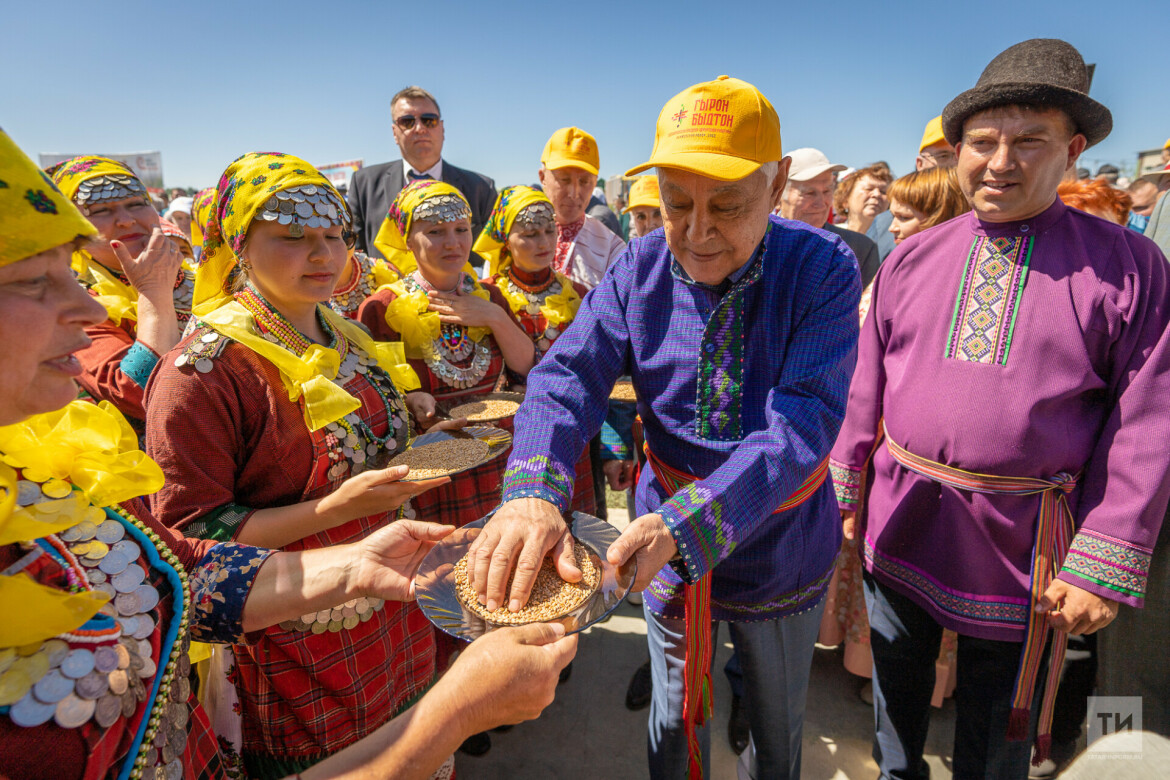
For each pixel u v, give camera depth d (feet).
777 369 5.43
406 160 15.28
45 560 2.76
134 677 2.82
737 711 8.55
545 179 13.97
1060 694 7.84
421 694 6.29
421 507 8.62
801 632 5.88
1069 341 5.51
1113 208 8.64
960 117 5.93
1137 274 5.32
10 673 2.40
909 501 6.42
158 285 6.75
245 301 5.40
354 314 11.74
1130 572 5.28
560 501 4.63
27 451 2.92
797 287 5.30
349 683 5.39
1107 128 5.46
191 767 3.53
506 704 3.13
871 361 7.07
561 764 8.29
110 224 7.64
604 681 9.84
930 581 6.34
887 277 6.83
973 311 5.94
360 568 4.17
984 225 6.00
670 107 4.88
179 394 4.74
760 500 4.59
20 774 2.35
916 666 6.90
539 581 4.25
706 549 4.40
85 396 6.84
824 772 8.14
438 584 4.18
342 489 4.89
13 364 2.32
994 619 5.95
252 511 4.96
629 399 9.72
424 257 8.78
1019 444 5.65
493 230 10.44
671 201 4.84
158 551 3.35
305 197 5.09
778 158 4.82
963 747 6.49
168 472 4.76
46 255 2.34
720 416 5.54
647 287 5.68
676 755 6.19
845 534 7.58
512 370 9.27
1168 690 6.55
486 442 6.24
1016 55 5.59
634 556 4.23
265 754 5.52
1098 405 5.76
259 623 4.11
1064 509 5.78
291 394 5.08
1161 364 5.24
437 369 8.57
